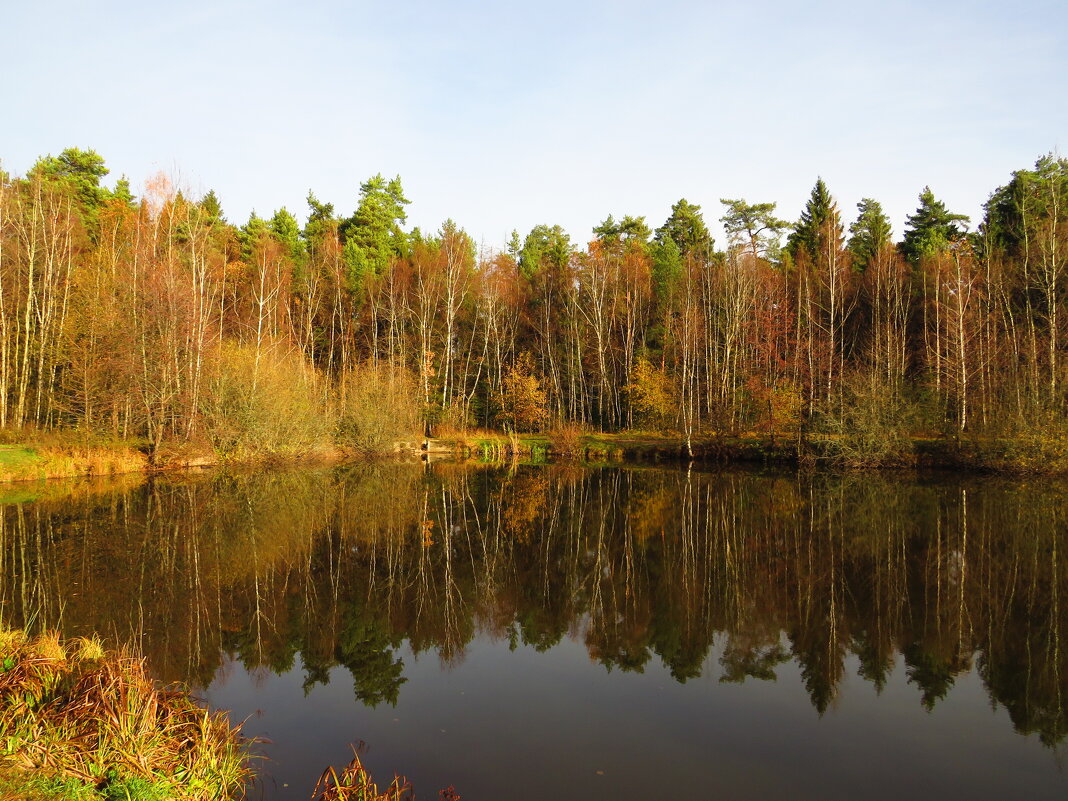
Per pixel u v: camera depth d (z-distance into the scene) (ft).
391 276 151.33
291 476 96.73
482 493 84.12
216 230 153.79
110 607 37.60
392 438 129.08
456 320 168.14
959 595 40.83
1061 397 89.92
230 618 36.58
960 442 98.73
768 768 21.85
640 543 56.44
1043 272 119.96
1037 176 144.25
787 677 29.60
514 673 30.04
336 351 172.04
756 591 42.68
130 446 96.43
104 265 114.21
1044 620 36.40
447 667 30.71
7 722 18.08
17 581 42.11
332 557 50.49
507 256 184.85
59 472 85.20
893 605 39.42
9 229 112.37
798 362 130.72
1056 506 68.33
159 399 95.81
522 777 21.02
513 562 50.34
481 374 168.45
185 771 18.21
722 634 35.40
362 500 77.05
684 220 200.54
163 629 34.53
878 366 116.98
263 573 45.57
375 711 25.88
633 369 153.28
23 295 113.91
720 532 60.08
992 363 114.21
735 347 141.28
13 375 112.06
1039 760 22.52
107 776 16.56
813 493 80.79
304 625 35.99
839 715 25.90
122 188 171.32
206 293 117.19
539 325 170.60
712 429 127.03
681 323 143.95
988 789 20.72
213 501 72.33
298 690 27.78
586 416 164.96
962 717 25.80
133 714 18.98
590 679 29.40
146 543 52.75
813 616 37.83
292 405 109.81
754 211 155.74
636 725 24.97
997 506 68.95
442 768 21.54
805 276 146.61
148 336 95.86
